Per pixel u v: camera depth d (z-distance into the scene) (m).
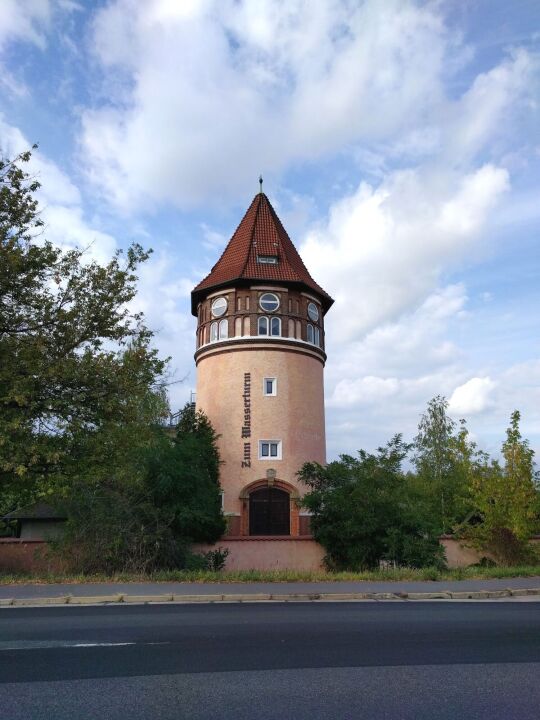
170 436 30.44
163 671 7.37
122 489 24.38
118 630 10.18
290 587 16.06
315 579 17.55
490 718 5.74
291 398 36.47
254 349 36.66
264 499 35.16
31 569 23.25
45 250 19.14
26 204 19.30
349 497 26.31
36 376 18.11
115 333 20.08
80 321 19.56
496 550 25.92
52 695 6.40
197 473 27.31
